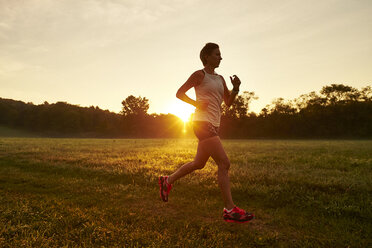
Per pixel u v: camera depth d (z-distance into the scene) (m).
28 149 10.30
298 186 3.77
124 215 2.58
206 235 2.15
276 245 2.00
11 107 105.81
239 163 6.21
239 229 2.32
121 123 91.75
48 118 97.94
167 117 94.62
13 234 1.97
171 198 3.32
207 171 4.94
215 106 2.41
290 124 64.44
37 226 2.17
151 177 4.54
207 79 2.39
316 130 62.00
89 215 2.48
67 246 1.74
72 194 3.43
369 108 58.59
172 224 2.38
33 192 3.51
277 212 2.80
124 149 11.19
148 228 2.24
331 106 63.41
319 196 3.22
